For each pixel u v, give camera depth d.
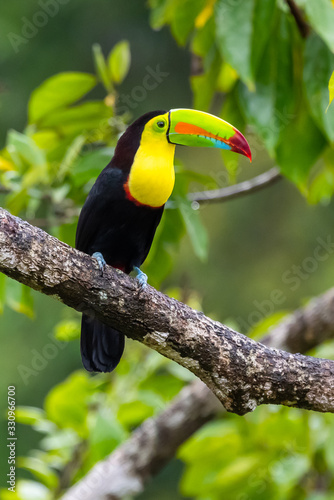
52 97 9.53
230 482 10.20
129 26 22.47
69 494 10.29
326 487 10.69
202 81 9.84
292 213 22.31
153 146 7.86
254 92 8.82
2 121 21.09
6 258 6.12
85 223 8.17
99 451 9.41
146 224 8.20
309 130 8.96
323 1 7.73
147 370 10.66
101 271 6.48
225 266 21.89
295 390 6.89
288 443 10.09
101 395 11.02
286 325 10.57
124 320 6.64
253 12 8.17
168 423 10.49
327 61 8.47
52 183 9.65
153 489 20.20
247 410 6.98
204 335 6.75
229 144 7.89
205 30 9.73
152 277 10.05
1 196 14.27
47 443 10.91
